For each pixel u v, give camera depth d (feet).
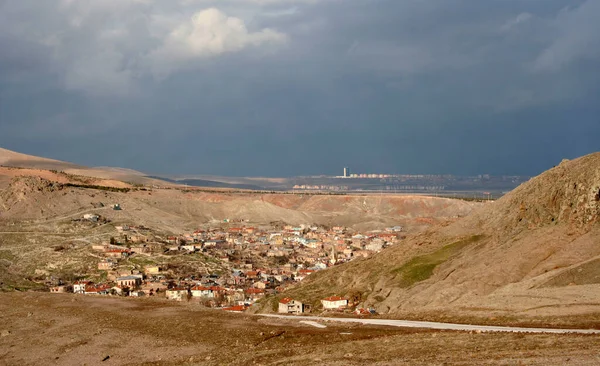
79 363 161.89
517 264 278.46
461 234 399.24
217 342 173.58
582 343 131.03
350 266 444.96
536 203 330.13
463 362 122.01
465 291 277.64
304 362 139.54
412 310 245.45
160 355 164.66
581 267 231.71
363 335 170.91
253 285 651.66
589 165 305.94
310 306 368.48
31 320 213.66
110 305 238.68
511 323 183.62
